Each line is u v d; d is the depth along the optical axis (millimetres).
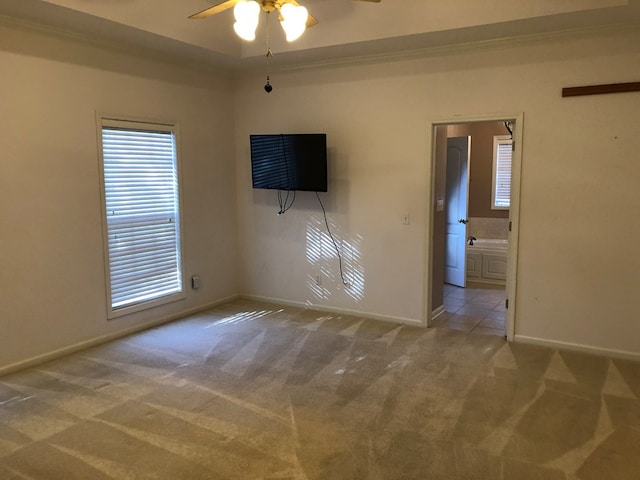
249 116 5637
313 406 3201
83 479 2451
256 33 4766
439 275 5285
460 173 6520
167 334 4668
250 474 2480
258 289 5902
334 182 5188
